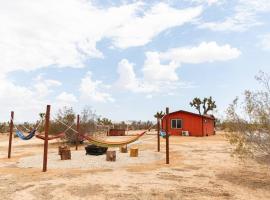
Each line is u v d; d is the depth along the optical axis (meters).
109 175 10.78
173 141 28.09
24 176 10.70
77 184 9.20
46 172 11.57
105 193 8.10
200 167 12.62
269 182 9.45
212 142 26.08
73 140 26.09
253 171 11.48
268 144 9.18
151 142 27.84
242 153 9.74
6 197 7.73
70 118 25.69
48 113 12.14
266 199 7.54
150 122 68.12
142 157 16.55
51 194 8.00
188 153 18.00
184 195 7.90
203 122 36.72
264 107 9.29
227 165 13.02
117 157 16.53
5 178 10.32
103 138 33.00
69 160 15.18
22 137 14.58
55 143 27.75
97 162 14.43
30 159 15.80
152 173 11.21
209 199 7.52
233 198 7.62
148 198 7.62
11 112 17.06
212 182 9.49
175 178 10.18
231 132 9.84
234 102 9.84
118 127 52.75
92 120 26.73
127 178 10.19
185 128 37.03
